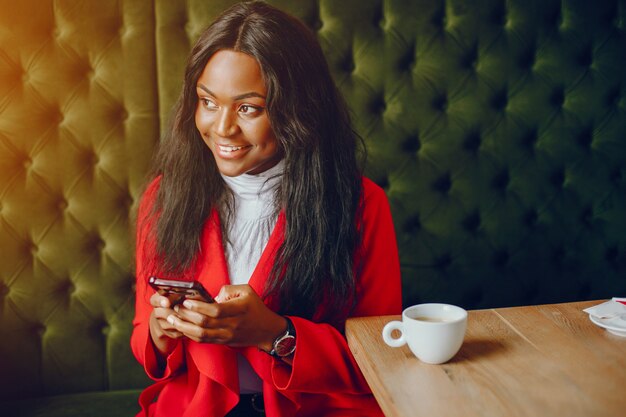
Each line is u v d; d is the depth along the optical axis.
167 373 1.03
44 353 1.65
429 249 1.75
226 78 0.93
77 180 1.61
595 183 1.80
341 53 1.66
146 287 1.11
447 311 0.84
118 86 1.60
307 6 1.64
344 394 1.00
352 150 1.13
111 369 1.68
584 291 1.84
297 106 0.99
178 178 1.08
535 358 0.79
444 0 1.69
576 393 0.70
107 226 1.64
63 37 1.57
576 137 1.78
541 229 1.80
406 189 1.72
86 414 1.52
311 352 0.94
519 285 1.81
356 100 1.67
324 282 1.07
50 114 1.59
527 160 1.77
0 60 1.54
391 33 1.68
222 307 0.87
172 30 1.61
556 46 1.74
